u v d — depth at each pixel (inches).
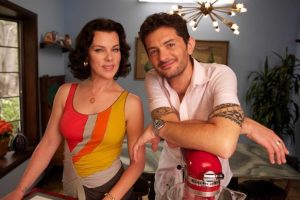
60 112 43.4
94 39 39.0
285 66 131.8
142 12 143.9
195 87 38.5
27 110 109.3
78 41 41.0
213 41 144.1
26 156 97.3
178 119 38.3
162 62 35.6
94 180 40.6
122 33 42.0
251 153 87.7
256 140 32.0
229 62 147.7
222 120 31.0
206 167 23.7
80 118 40.2
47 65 121.9
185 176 26.3
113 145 40.9
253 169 74.0
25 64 106.4
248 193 83.4
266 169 74.2
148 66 129.0
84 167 40.5
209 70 39.5
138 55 146.7
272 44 146.1
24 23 103.7
